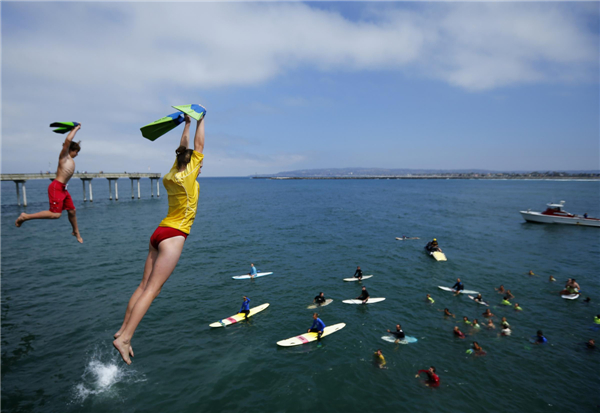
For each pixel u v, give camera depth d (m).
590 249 36.44
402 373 15.17
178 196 2.94
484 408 13.08
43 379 14.60
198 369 15.45
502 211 68.62
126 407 13.16
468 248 36.69
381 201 92.81
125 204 81.38
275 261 31.56
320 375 15.07
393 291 24.38
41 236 42.09
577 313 20.81
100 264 30.12
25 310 20.81
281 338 18.05
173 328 18.97
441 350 16.92
